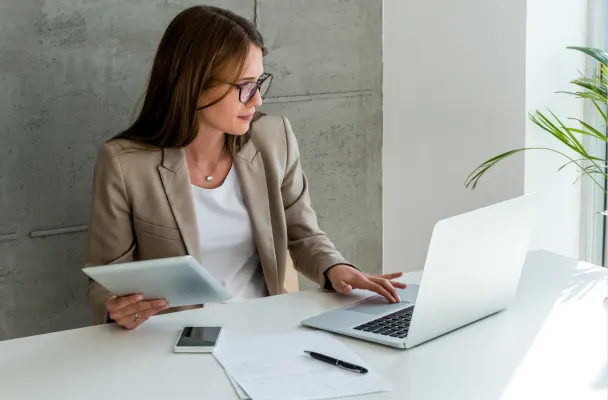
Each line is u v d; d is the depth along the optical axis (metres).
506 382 1.48
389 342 1.65
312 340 1.70
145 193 2.20
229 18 2.22
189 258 1.59
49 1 2.48
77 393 1.47
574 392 1.44
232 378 1.51
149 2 2.67
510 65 2.90
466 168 3.10
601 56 2.49
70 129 2.58
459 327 1.76
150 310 1.77
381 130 3.35
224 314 1.88
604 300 1.84
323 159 3.18
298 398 1.42
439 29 3.11
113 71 2.63
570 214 3.05
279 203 2.38
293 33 3.01
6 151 2.48
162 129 2.23
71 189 2.62
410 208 3.32
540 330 1.74
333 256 2.25
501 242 1.77
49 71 2.52
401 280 2.12
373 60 3.27
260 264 2.39
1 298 2.55
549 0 2.87
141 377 1.54
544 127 2.67
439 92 3.14
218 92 2.19
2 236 2.52
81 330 1.79
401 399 1.42
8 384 1.52
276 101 3.01
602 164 3.02
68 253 2.66
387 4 3.26
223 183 2.31
